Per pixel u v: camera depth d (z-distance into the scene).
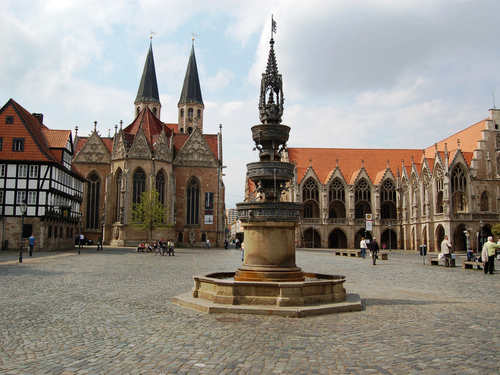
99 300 16.72
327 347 10.04
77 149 91.06
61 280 23.33
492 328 12.05
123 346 10.11
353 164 99.38
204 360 9.03
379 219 92.31
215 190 89.44
